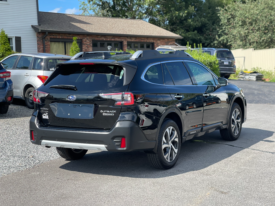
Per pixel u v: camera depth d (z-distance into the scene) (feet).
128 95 13.91
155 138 15.02
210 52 71.36
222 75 76.95
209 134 24.93
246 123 28.86
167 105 15.79
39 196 12.83
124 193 13.03
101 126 14.03
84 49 80.07
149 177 14.99
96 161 17.93
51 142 14.90
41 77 33.37
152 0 128.16
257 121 29.73
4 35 59.72
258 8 105.91
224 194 12.82
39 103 15.39
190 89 17.99
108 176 15.26
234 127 22.40
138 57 15.69
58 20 81.41
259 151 19.51
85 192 13.20
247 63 95.40
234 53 102.22
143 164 17.21
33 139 15.58
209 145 21.26
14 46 69.92
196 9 153.07
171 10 139.74
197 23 141.28
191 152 19.51
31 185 14.12
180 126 17.24
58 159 18.35
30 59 35.01
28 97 35.06
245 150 19.79
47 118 15.20
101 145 13.93
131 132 13.79
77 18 87.66
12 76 35.96
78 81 14.83
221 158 18.04
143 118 14.29
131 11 133.18
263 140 22.41
